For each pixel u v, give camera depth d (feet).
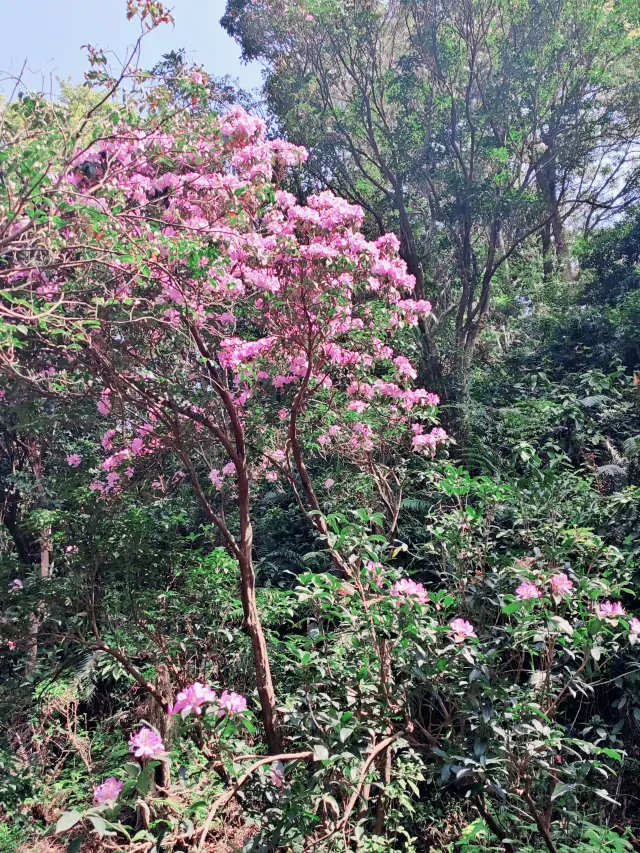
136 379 14.06
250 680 15.57
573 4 29.30
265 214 14.21
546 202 32.76
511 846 10.05
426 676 8.84
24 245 10.09
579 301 38.22
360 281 15.92
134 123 11.10
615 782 12.29
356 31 30.09
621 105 31.60
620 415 22.47
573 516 14.87
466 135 32.32
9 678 15.55
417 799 13.05
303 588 9.36
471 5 30.09
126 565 14.79
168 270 11.59
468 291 31.86
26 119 10.03
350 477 19.16
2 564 14.46
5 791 14.47
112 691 18.72
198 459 19.90
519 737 8.62
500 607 10.87
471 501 17.87
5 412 13.60
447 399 26.61
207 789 10.51
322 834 9.45
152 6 10.02
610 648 11.39
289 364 16.39
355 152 32.22
